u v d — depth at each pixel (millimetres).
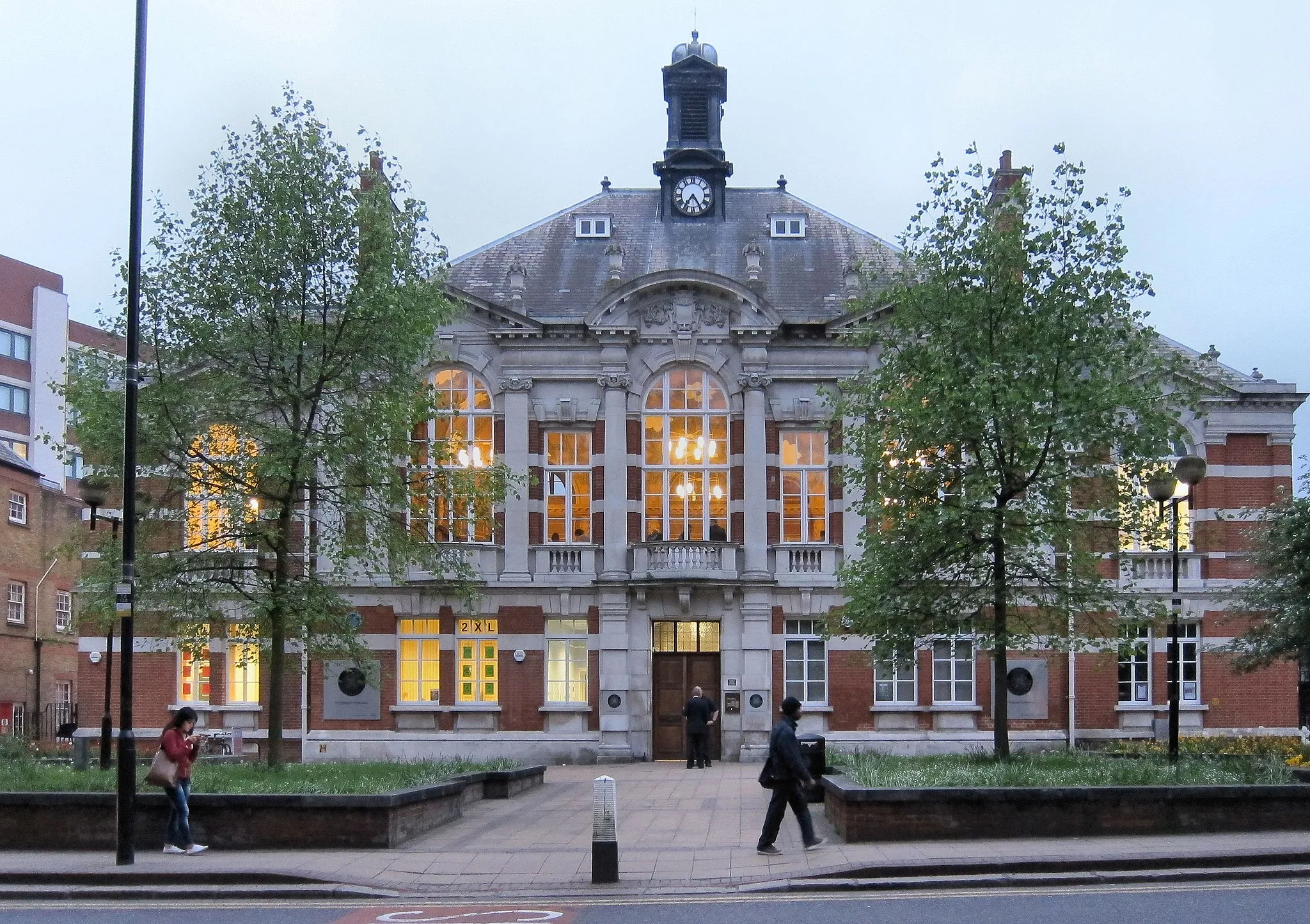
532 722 34500
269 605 23625
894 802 17375
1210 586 34781
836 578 33344
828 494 35312
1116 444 24188
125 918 13672
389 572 26500
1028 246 23609
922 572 24281
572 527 35375
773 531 35125
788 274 37844
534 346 35406
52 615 50156
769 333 35125
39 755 28594
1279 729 34656
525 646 34719
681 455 35375
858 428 25609
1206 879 15133
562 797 25047
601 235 39281
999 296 23953
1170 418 23672
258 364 24797
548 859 16922
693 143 40312
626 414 35188
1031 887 14812
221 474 24953
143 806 17719
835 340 35250
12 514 47281
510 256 38844
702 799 24109
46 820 17719
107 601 23062
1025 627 27281
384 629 34812
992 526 23375
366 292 24500
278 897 14992
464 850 17750
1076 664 34531
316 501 27375
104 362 25141
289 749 34312
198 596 24672
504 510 35125
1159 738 34000
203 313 24672
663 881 15359
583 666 34969
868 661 28172
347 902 14680
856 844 17266
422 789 19172
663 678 35031
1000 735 23359
